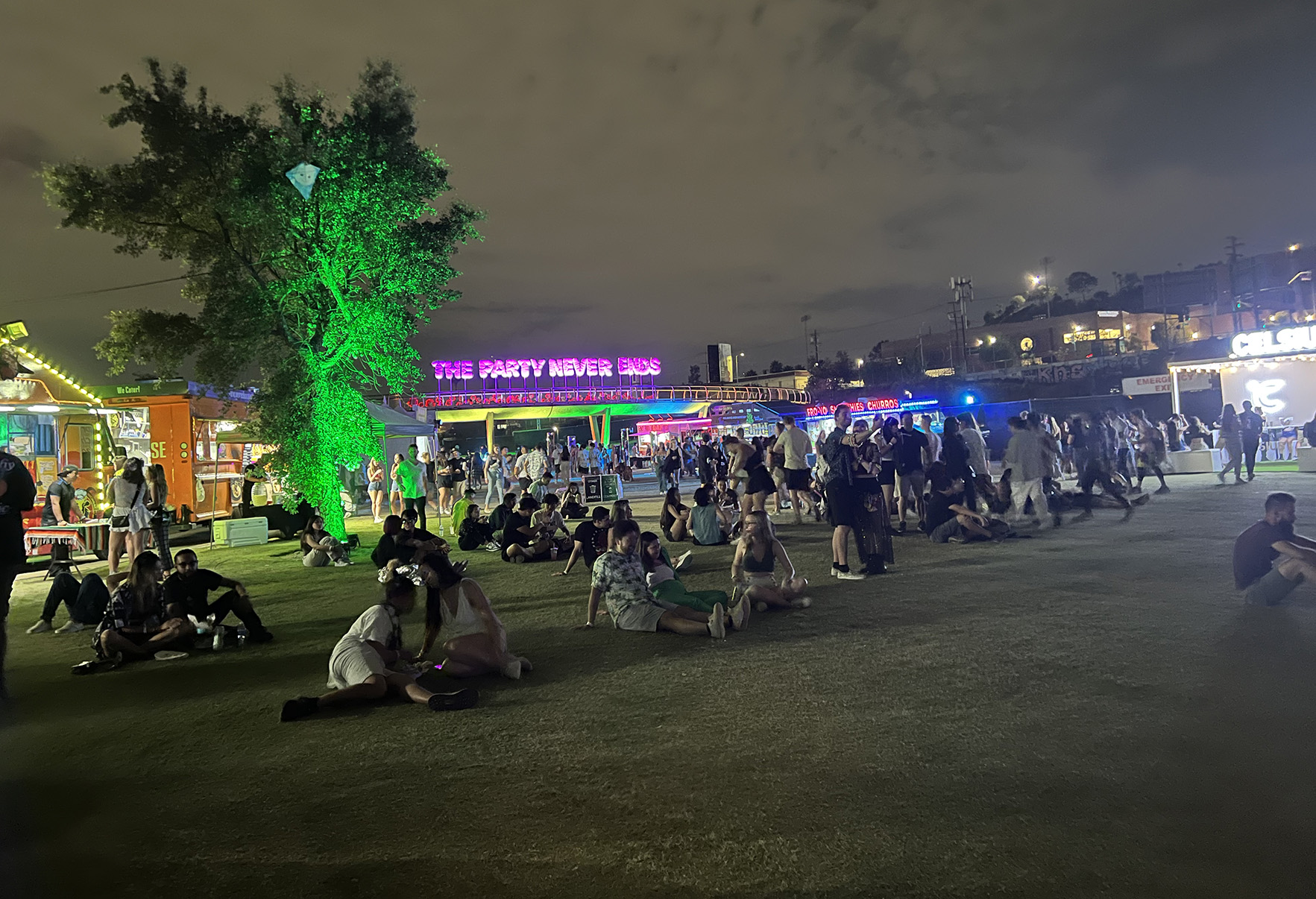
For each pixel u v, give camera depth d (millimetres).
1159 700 4395
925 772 3670
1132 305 86875
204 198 14523
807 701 4797
